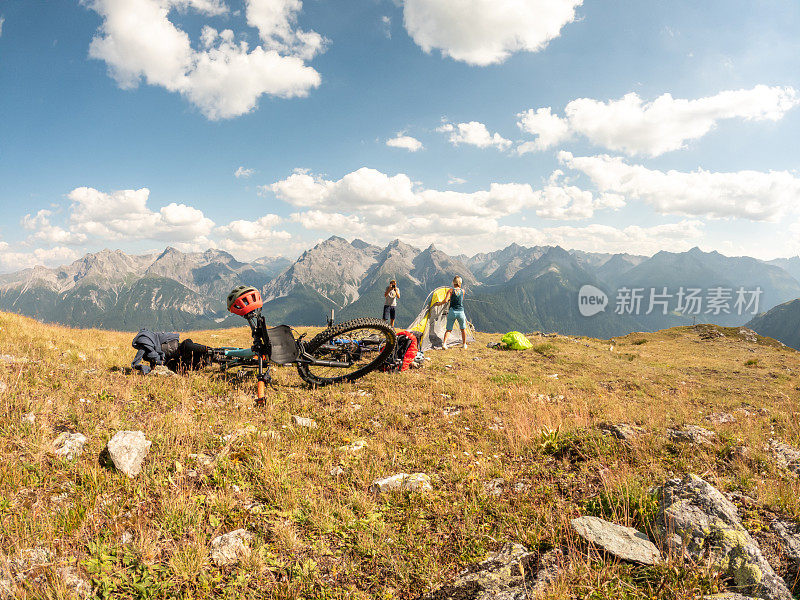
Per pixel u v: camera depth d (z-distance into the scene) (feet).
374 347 29.12
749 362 77.20
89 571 9.10
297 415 21.08
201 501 12.28
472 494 14.03
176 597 8.95
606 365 54.65
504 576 9.32
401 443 18.65
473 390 29.09
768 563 9.35
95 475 12.64
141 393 21.83
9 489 11.80
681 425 23.02
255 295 23.04
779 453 18.72
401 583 9.77
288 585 9.45
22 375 21.57
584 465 16.38
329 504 12.80
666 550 10.35
